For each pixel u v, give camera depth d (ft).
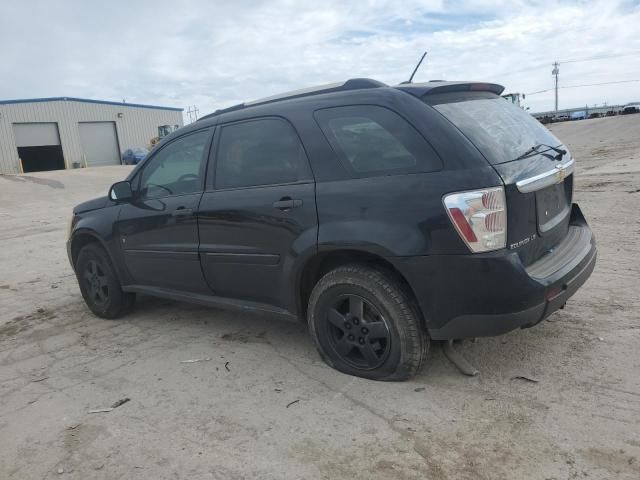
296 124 12.02
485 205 9.58
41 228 40.32
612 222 24.38
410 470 8.55
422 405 10.36
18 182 78.84
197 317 16.79
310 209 11.37
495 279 9.66
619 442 8.76
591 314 13.92
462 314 10.04
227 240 13.10
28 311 18.85
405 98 10.80
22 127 121.60
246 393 11.46
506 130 11.27
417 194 10.09
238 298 13.60
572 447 8.75
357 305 11.25
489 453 8.80
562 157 12.12
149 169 15.49
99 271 17.29
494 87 12.69
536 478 8.13
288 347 13.75
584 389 10.43
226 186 13.28
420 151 10.29
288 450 9.32
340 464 8.85
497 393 10.58
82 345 15.21
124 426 10.51
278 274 12.28
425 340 10.89
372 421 9.97
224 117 13.71
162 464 9.21
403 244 10.14
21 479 9.12
